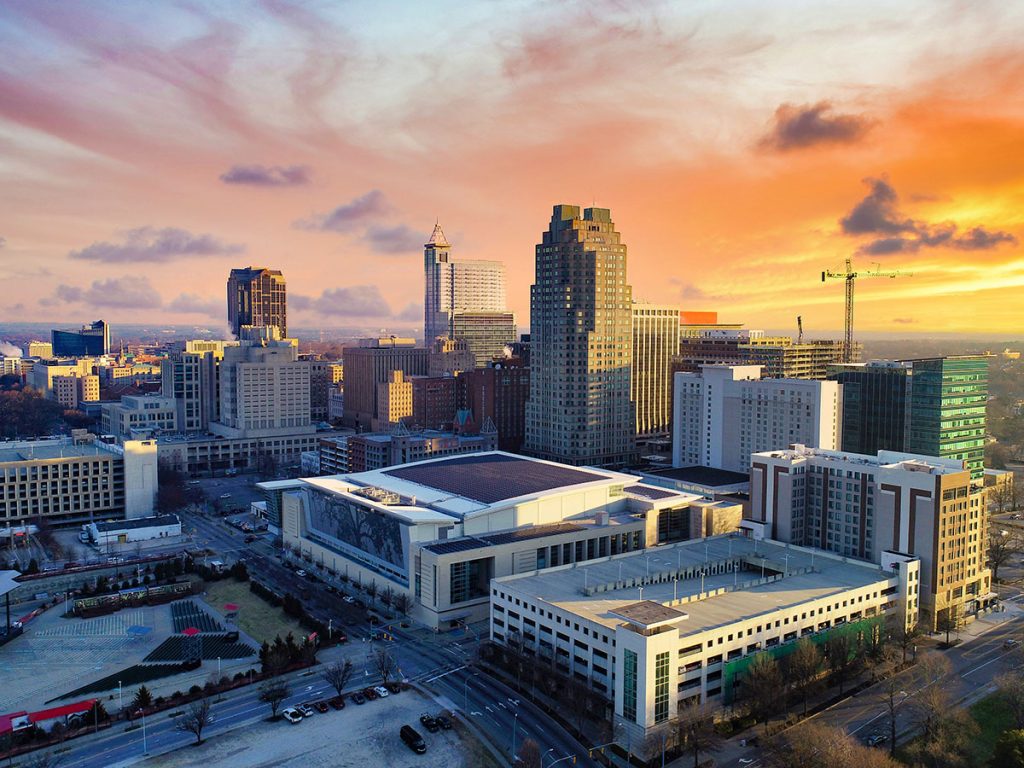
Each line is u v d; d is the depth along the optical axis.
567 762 178.00
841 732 174.00
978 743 183.38
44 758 176.12
